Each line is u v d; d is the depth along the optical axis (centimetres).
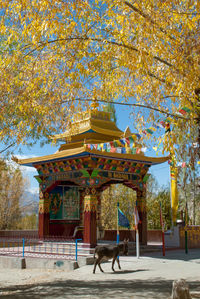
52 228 2214
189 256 1736
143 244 2003
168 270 1360
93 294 987
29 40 1034
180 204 3002
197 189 2578
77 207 2375
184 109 977
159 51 946
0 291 1173
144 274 1300
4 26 976
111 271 1412
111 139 1998
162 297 890
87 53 986
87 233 1805
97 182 1856
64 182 2292
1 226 4106
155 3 941
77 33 976
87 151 1719
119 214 1717
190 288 989
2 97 1073
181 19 1007
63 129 1119
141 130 1162
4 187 4034
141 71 955
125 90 1161
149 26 908
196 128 1006
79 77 998
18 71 1056
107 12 959
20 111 1098
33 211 4578
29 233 2819
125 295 941
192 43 952
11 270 1752
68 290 1083
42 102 1056
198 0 902
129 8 981
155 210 3525
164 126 1121
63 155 1852
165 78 1044
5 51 1046
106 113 2097
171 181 2098
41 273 1598
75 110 1145
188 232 2188
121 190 3659
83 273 1425
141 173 2080
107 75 1118
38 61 1039
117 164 1936
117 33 991
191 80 925
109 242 2252
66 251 1867
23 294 1070
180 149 1010
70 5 933
